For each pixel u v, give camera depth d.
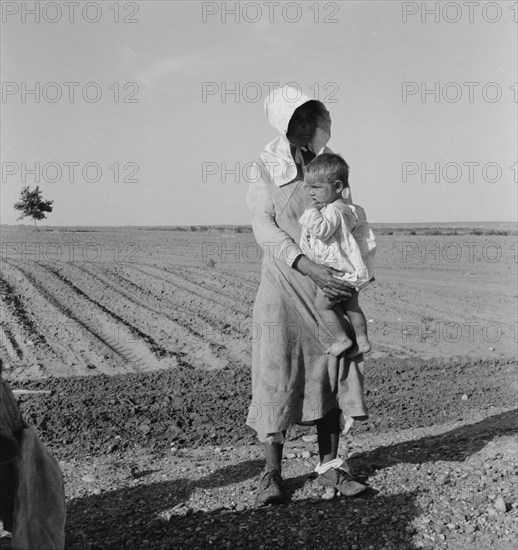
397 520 4.87
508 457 5.95
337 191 4.98
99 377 9.98
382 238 35.62
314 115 5.20
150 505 5.30
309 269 4.93
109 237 31.11
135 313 14.17
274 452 5.31
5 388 3.76
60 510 3.74
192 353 11.99
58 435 7.38
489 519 4.83
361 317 5.16
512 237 37.03
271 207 5.18
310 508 5.11
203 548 4.61
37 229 33.75
